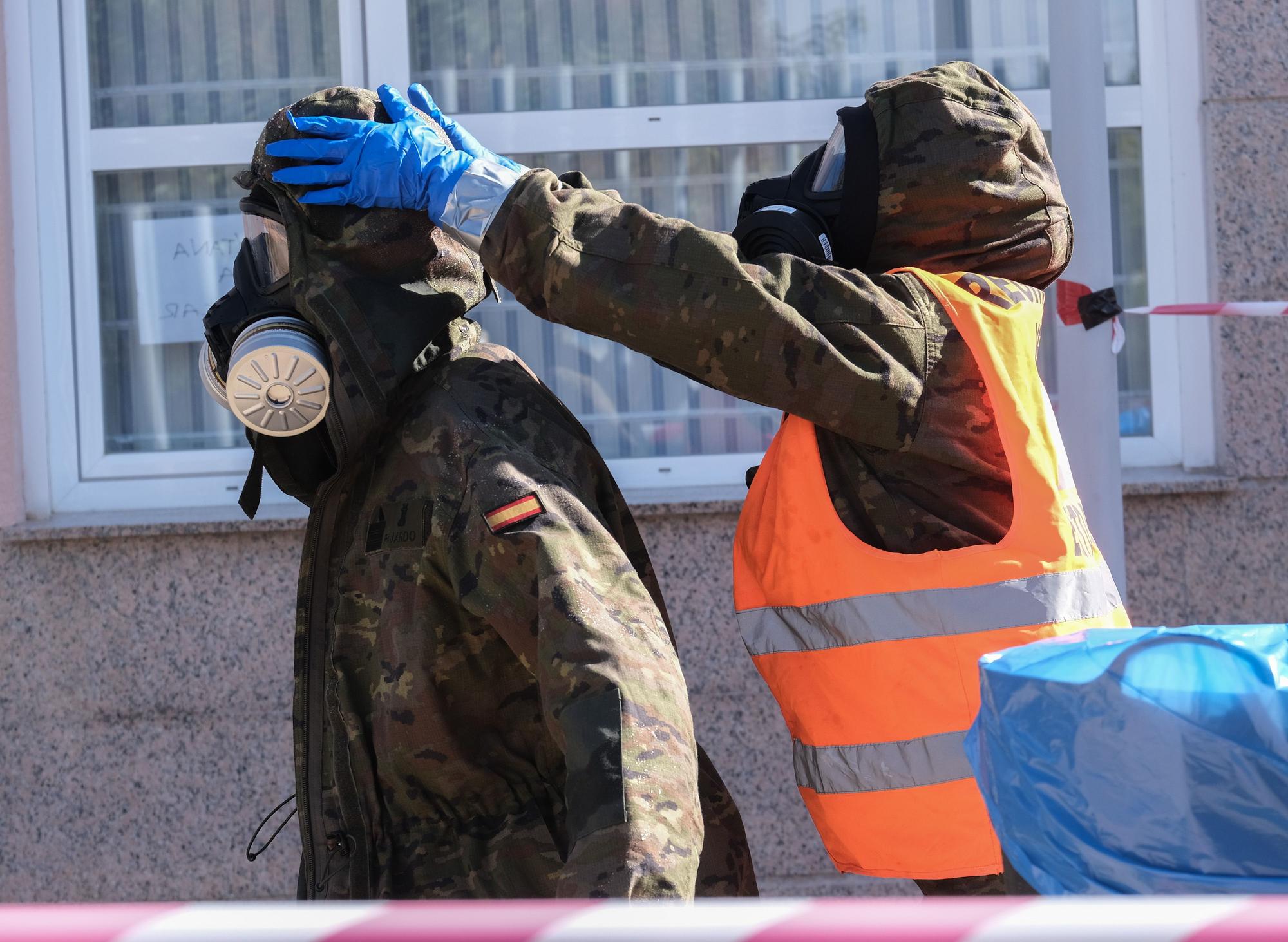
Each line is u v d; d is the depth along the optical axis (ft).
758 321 17.30
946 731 17.99
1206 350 37.27
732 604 36.50
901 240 19.77
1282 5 36.32
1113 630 13.47
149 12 38.70
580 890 13.33
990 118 19.58
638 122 38.93
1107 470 25.99
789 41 38.83
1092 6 25.84
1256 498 36.24
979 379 18.44
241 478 38.68
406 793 17.39
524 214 17.92
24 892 36.37
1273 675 11.43
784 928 7.91
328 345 17.89
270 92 38.91
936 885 19.08
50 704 36.35
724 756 36.50
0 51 37.11
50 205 38.06
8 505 36.42
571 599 15.15
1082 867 11.68
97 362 38.65
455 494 16.81
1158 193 37.65
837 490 19.17
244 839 36.32
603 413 39.22
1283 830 11.07
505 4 38.86
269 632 36.22
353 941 7.86
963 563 18.10
